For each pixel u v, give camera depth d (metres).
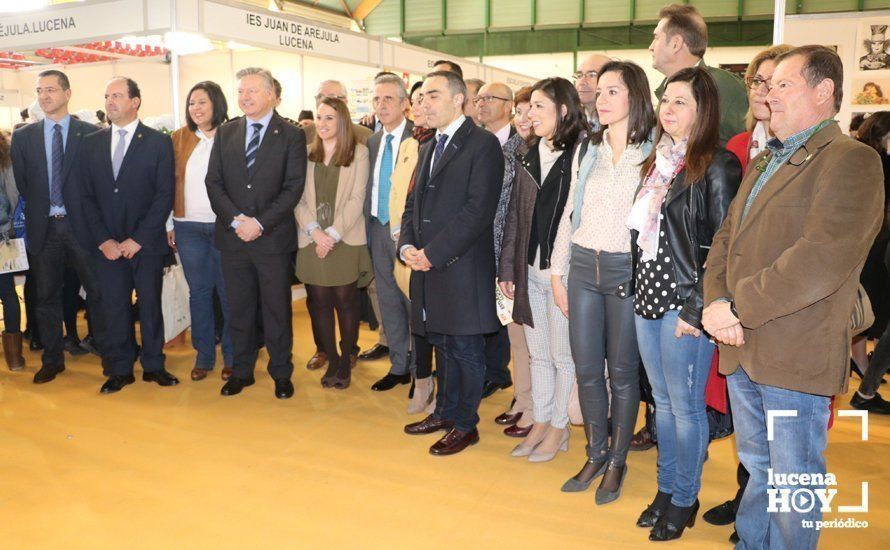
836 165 1.56
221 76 6.38
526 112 2.82
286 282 3.62
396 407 3.51
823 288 1.54
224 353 4.09
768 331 1.67
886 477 2.67
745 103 2.65
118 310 3.76
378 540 2.26
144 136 3.69
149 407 3.52
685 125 2.00
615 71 2.27
